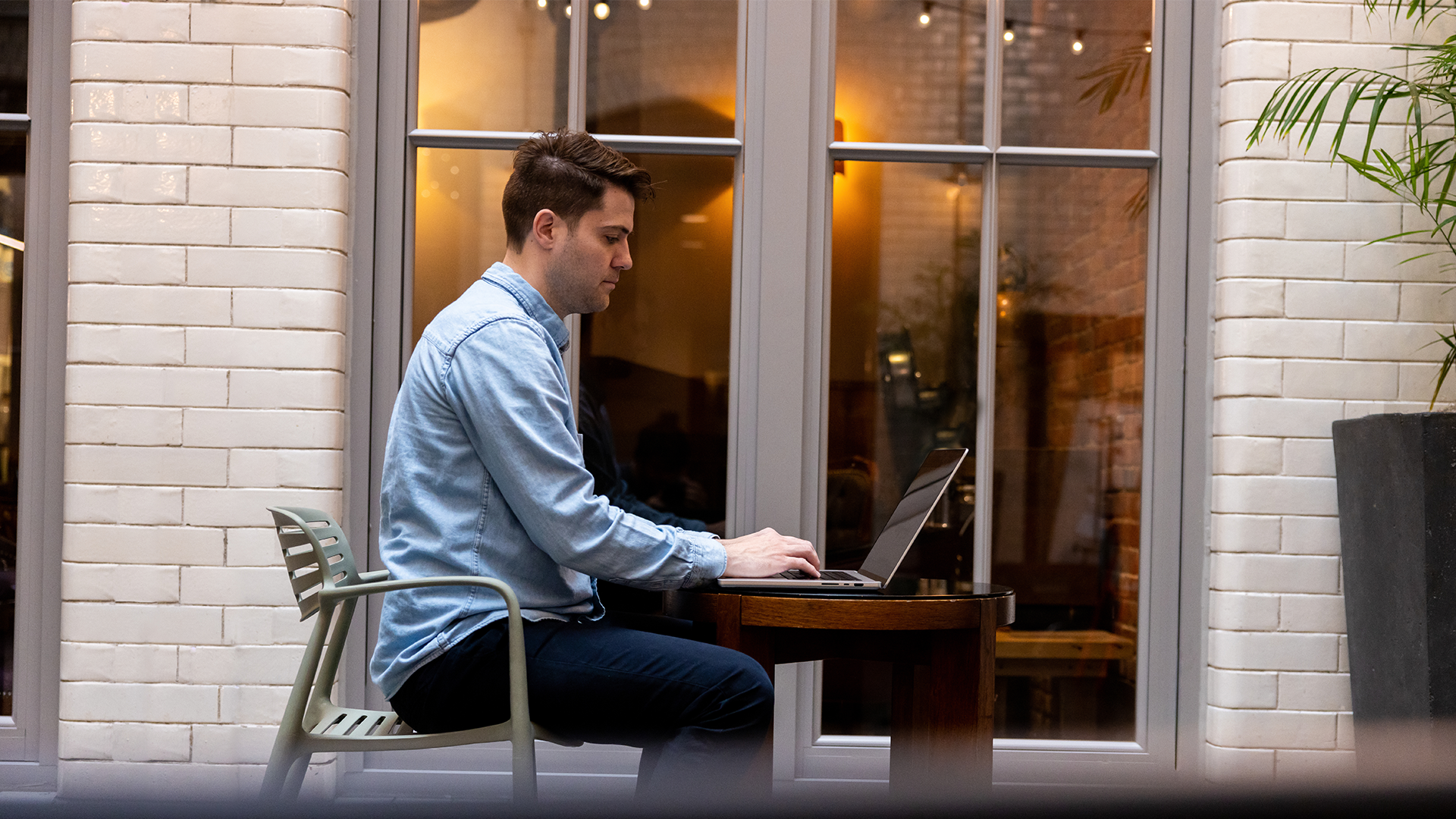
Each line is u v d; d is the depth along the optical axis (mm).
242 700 2607
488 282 1729
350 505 2715
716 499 2789
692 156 2814
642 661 1505
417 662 1552
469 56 2797
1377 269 2676
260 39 2639
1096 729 2822
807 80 2797
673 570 1641
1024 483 2842
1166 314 2809
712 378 2797
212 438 2613
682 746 1465
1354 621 2584
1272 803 181
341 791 2684
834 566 2812
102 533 2600
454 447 1611
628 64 2814
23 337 2713
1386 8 2676
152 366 2609
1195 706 2768
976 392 2838
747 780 1480
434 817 195
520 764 1434
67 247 2693
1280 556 2668
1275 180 2680
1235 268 2693
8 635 2701
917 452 2834
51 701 2689
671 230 2807
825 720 2797
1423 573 2320
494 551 1600
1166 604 2795
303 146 2635
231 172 2627
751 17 2801
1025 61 2848
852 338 2826
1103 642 2828
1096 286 2846
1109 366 2844
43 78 2719
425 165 2783
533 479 1565
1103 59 2844
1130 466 2840
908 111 2842
